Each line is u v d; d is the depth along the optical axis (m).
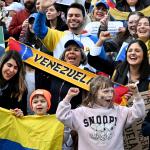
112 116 8.32
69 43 9.70
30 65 9.77
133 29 11.02
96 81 8.32
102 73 9.93
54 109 9.44
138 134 8.93
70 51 9.67
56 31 10.58
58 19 12.20
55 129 8.77
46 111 8.88
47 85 9.68
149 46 10.48
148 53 10.38
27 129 8.72
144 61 9.47
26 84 9.18
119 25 11.45
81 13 10.79
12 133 8.66
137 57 9.44
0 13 12.44
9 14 12.35
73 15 10.76
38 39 10.90
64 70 9.66
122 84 9.52
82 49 9.88
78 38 10.74
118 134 8.27
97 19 12.16
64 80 9.59
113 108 8.38
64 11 12.77
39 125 8.77
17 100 9.02
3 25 12.15
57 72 9.64
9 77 9.00
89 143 8.23
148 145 8.93
